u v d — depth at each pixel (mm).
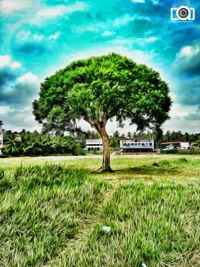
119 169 21531
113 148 117625
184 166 23922
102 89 16484
